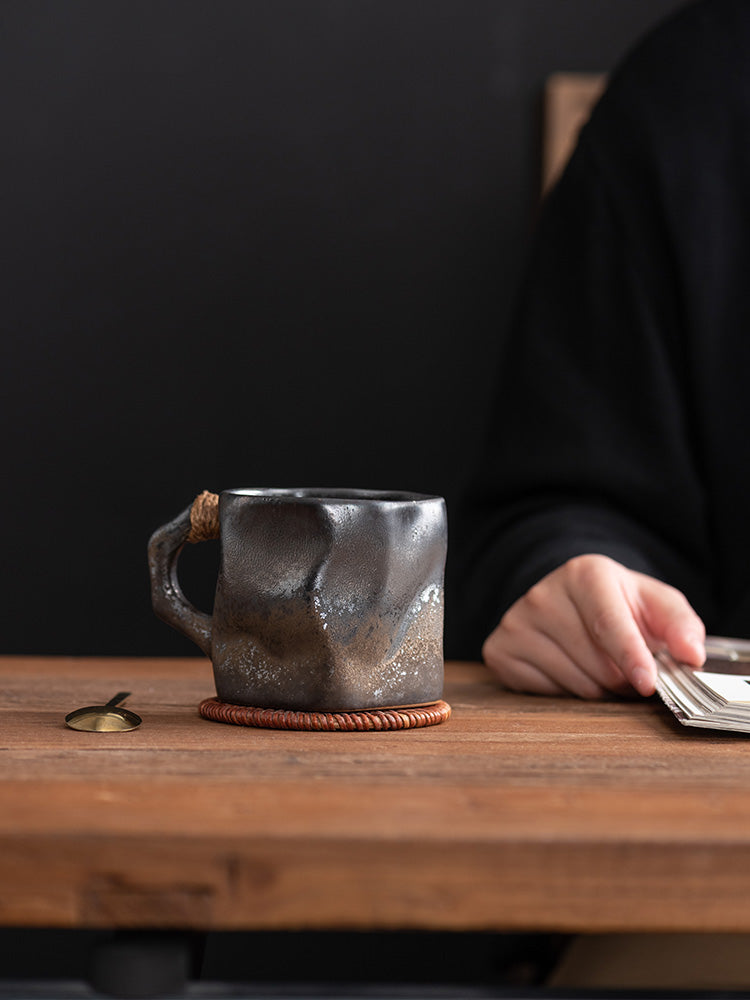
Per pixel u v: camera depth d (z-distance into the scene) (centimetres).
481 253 211
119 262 210
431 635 86
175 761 77
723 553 123
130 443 210
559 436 117
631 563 102
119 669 102
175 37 208
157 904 69
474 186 210
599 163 126
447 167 211
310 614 84
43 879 69
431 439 212
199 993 70
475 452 212
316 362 211
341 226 211
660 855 70
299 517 84
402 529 84
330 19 209
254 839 69
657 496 116
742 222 124
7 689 94
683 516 116
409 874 69
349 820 71
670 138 125
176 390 211
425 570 85
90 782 74
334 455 212
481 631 106
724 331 122
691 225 123
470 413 212
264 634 84
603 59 211
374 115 210
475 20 210
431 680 86
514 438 119
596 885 70
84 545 210
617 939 100
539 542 105
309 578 84
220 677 86
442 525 86
